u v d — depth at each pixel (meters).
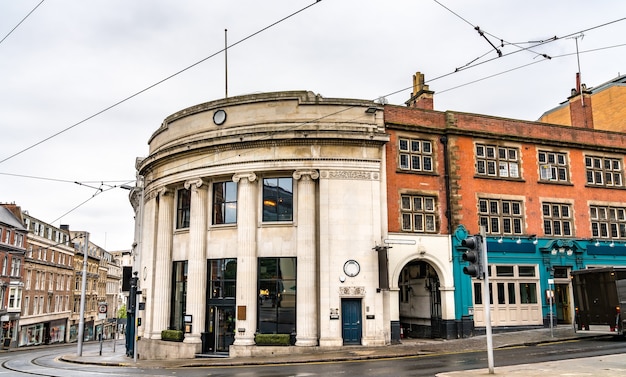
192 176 27.08
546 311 28.23
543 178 29.95
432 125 27.73
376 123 25.95
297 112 25.64
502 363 16.62
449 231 26.78
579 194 30.73
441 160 27.56
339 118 25.58
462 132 27.91
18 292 58.34
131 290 27.00
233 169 25.77
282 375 15.91
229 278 25.77
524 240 28.39
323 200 24.62
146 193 32.28
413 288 28.94
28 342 61.19
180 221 28.91
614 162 32.47
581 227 30.34
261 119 25.88
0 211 57.62
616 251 30.67
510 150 29.45
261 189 25.83
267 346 23.67
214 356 24.53
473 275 14.07
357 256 24.33
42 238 66.12
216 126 26.70
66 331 73.50
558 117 40.00
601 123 37.38
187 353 25.17
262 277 25.00
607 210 31.44
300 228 24.59
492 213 28.20
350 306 24.17
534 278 28.41
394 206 25.94
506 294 27.64
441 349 21.67
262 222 25.38
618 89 36.12
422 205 26.70
